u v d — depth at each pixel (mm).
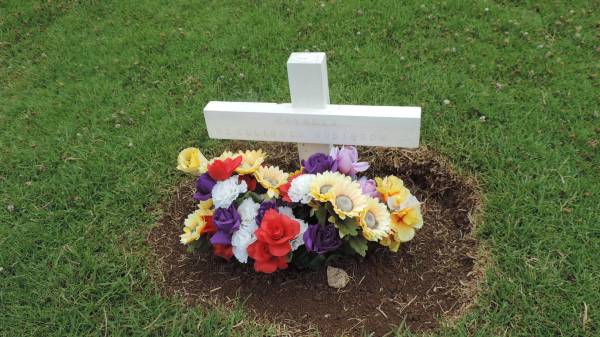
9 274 1480
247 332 1284
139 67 2094
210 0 2408
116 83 2043
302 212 1356
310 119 1396
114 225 1559
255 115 1430
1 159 1781
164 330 1314
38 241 1543
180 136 1798
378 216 1293
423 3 2223
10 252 1510
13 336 1353
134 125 1860
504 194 1504
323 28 2166
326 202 1269
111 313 1360
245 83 1977
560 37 2037
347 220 1265
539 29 2066
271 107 1429
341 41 2111
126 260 1460
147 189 1637
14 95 2068
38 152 1795
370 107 1377
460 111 1771
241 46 2131
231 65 2047
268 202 1305
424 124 1731
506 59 1961
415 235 1471
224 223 1261
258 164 1361
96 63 2152
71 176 1686
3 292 1431
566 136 1673
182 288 1400
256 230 1271
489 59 1963
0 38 2330
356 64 1984
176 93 1988
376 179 1398
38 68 2172
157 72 2055
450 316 1294
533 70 1900
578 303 1292
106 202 1609
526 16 2135
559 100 1792
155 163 1706
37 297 1416
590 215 1446
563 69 1897
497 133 1680
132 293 1391
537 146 1626
